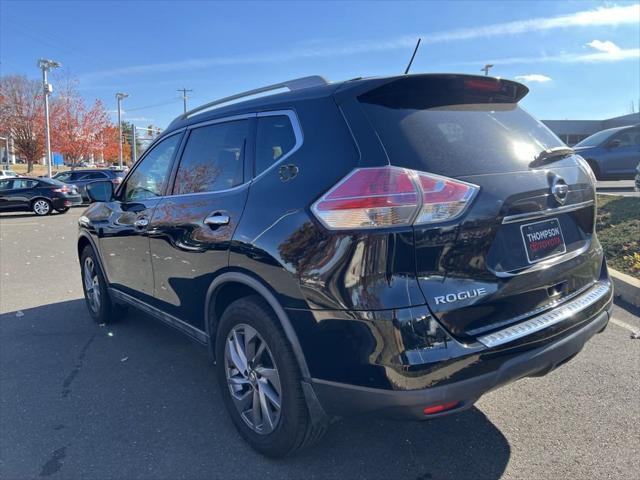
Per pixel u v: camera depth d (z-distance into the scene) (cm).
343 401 231
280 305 251
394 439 297
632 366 378
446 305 220
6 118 4438
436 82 262
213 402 350
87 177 2414
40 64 3606
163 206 363
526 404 330
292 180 255
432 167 228
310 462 278
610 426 302
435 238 220
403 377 212
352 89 248
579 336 262
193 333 347
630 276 561
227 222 288
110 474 272
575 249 288
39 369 407
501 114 288
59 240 1168
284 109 279
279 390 262
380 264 215
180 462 281
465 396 220
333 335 228
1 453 293
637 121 4600
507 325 239
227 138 320
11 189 1872
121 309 514
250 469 274
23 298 626
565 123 5003
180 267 338
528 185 254
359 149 231
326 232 228
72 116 4678
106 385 377
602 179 1346
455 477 263
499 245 242
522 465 270
